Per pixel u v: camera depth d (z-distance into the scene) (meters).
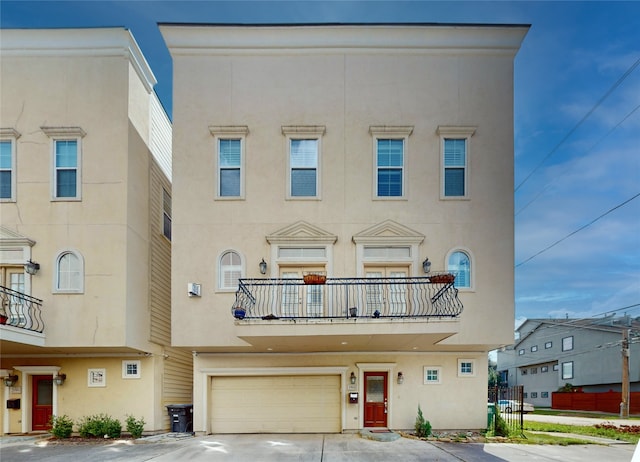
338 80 11.50
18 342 9.95
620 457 9.00
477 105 11.43
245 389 12.02
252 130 11.41
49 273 11.02
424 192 11.27
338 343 10.62
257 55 11.52
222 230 11.15
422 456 8.84
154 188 13.30
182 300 10.93
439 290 10.75
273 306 10.78
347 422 11.67
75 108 11.48
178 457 8.87
